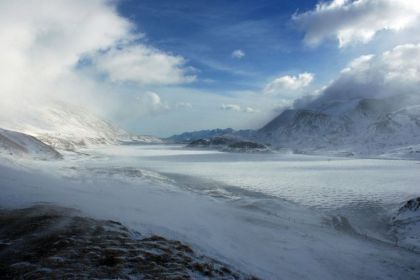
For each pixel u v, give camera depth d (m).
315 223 41.31
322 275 21.28
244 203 50.81
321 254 25.72
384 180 91.81
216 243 23.38
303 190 72.69
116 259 14.09
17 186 32.88
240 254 22.03
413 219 43.62
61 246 15.09
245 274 16.88
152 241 17.84
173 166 126.00
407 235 39.59
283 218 41.53
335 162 172.75
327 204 57.97
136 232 19.86
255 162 162.38
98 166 95.88
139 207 34.16
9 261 13.70
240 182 83.75
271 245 26.45
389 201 60.84
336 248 28.19
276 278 18.53
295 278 19.67
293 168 130.62
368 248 29.86
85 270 12.91
